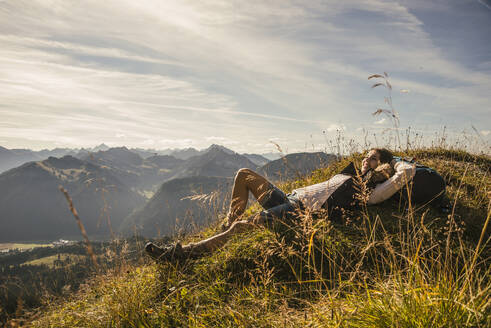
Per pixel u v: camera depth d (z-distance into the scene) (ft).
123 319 8.61
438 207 12.71
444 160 20.52
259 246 10.49
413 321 5.72
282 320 7.37
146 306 9.18
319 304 7.70
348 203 12.13
